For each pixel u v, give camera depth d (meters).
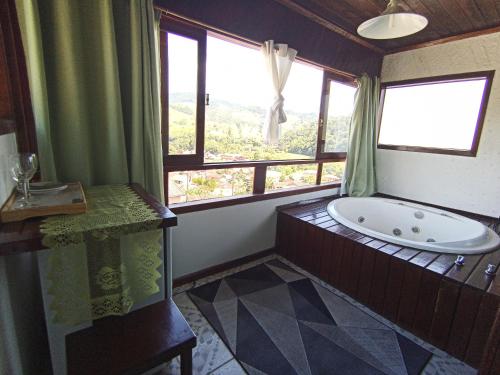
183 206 1.95
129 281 1.05
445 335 1.54
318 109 2.86
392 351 1.54
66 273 0.92
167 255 1.16
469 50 2.68
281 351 1.50
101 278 0.98
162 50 1.69
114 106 1.42
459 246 1.88
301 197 2.84
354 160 3.16
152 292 1.11
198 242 2.10
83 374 0.78
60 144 1.35
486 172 2.69
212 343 1.54
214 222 2.15
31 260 1.13
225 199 2.20
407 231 2.84
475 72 2.66
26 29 1.17
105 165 1.49
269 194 2.50
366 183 3.28
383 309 1.83
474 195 2.79
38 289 1.22
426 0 2.11
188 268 2.09
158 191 1.63
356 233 2.10
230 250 2.32
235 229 2.30
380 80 3.35
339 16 2.42
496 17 2.35
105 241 0.96
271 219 2.58
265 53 2.11
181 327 0.98
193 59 1.84
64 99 1.30
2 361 0.73
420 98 3.10
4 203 0.92
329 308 1.89
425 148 3.07
